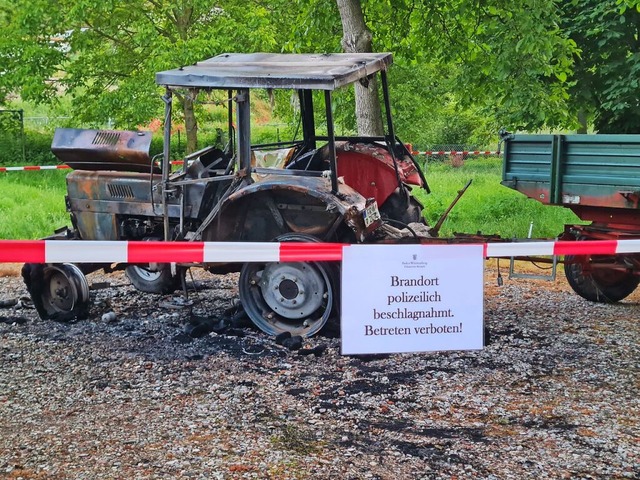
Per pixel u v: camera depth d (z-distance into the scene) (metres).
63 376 6.46
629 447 5.05
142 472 4.65
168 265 8.91
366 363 6.75
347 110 16.17
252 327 7.82
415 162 8.96
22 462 4.79
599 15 14.42
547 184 8.52
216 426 5.38
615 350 7.18
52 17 19.28
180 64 17.56
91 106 19.81
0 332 7.86
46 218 14.59
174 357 6.95
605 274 9.09
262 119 24.42
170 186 7.94
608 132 15.53
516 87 12.86
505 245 6.27
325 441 5.14
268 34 17.38
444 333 5.53
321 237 7.59
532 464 4.80
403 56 14.02
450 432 5.30
